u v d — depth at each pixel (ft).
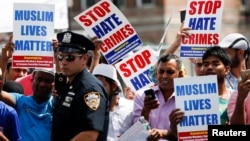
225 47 34.55
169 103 31.65
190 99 29.89
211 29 34.22
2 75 32.96
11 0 35.81
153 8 134.62
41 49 32.83
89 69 35.45
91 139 27.73
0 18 35.73
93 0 129.18
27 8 32.81
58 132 28.25
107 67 32.94
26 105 32.24
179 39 34.40
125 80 35.94
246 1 142.00
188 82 29.89
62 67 28.40
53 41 32.83
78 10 127.54
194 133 29.86
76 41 28.40
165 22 134.62
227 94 31.60
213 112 29.84
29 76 35.45
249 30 137.80
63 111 28.12
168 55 31.73
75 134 28.04
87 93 27.94
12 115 31.14
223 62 31.32
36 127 32.04
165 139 30.94
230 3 135.54
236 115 29.43
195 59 35.17
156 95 31.89
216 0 34.12
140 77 35.88
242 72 29.09
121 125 32.89
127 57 35.91
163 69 31.55
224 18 133.90
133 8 134.41
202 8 34.22
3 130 31.09
